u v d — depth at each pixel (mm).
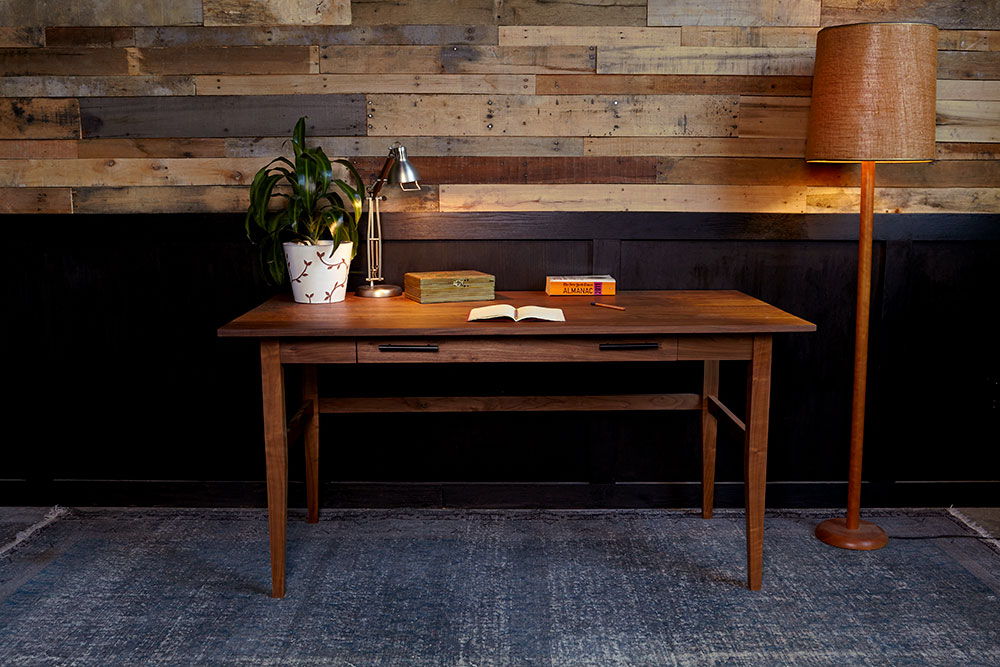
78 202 2883
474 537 2768
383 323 2268
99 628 2193
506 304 2488
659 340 2309
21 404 3006
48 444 3025
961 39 2822
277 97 2824
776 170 2877
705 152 2867
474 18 2789
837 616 2252
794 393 3004
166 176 2867
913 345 2975
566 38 2805
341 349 2275
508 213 2881
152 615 2262
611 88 2832
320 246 2543
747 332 2260
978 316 2967
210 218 2875
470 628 2193
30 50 2807
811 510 3012
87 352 2977
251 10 2787
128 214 2877
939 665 2025
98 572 2512
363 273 2912
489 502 3027
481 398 2795
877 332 2955
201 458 3043
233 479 3061
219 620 2234
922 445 3035
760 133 2861
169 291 2936
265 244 2869
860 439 2715
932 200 2902
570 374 3000
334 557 2611
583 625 2205
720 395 3025
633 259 2926
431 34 2797
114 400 3008
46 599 2346
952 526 2863
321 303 2604
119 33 2799
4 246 2906
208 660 2049
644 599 2342
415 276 2646
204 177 2867
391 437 3020
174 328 2961
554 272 2930
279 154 2852
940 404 3010
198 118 2836
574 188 2877
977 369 2992
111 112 2836
